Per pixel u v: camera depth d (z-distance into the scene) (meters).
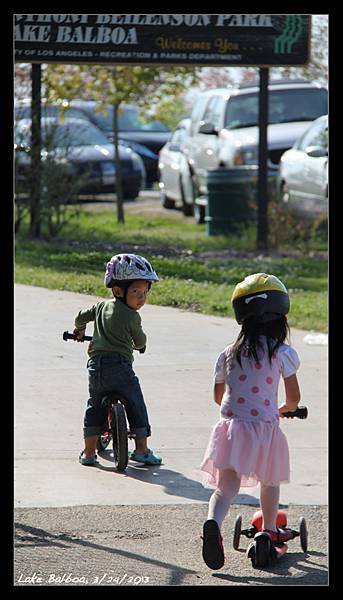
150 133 88.25
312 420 24.95
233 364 17.22
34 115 51.88
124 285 21.72
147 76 59.75
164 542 17.56
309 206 51.75
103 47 47.81
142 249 50.03
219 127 60.25
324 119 52.59
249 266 46.12
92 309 22.09
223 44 48.06
